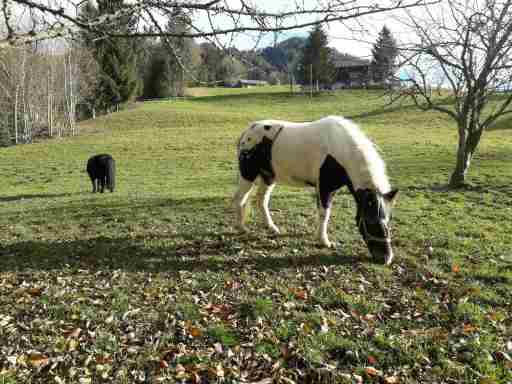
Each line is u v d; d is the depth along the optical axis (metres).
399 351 3.91
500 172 14.46
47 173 19.80
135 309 4.73
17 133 36.56
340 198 10.67
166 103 57.09
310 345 3.98
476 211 9.41
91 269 6.06
